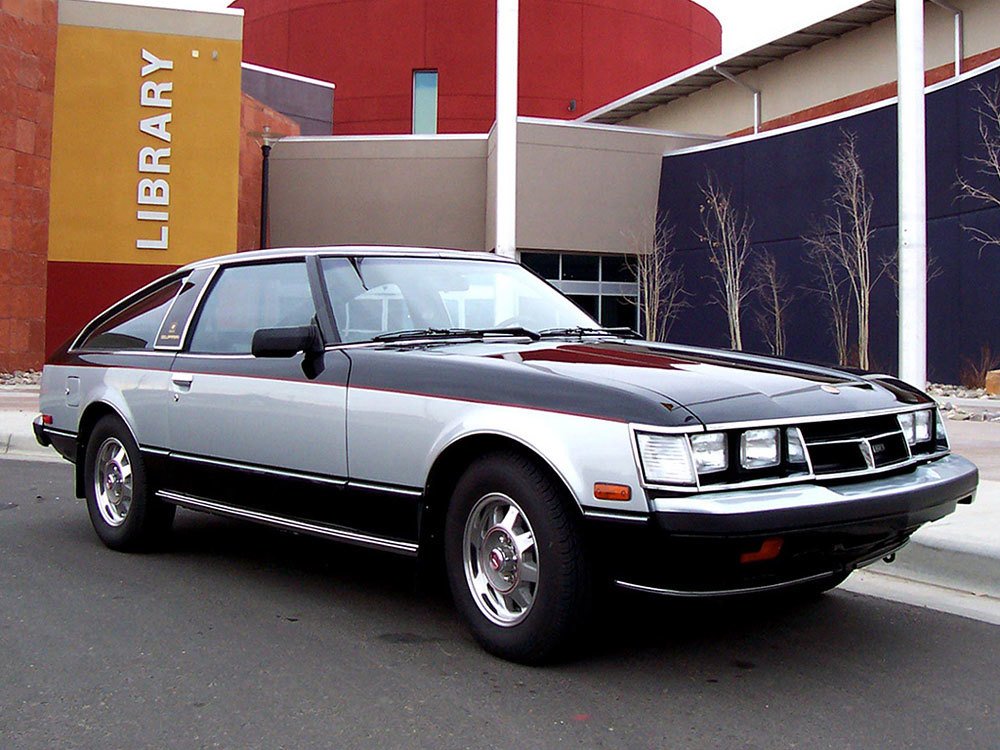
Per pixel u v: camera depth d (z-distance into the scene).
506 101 12.68
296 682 3.78
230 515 5.08
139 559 5.70
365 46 40.16
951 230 21.31
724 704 3.58
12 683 3.78
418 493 4.12
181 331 5.49
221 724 3.40
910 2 12.43
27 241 24.30
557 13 40.00
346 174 30.16
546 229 28.03
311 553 5.86
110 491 5.90
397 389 4.22
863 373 4.46
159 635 4.34
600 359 4.20
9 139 23.78
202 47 25.41
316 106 37.97
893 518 3.74
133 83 25.08
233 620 4.55
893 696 3.69
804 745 3.25
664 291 28.48
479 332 4.81
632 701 3.60
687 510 3.37
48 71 24.55
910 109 12.41
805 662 4.05
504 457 3.85
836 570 3.90
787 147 25.52
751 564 3.47
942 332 21.62
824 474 3.70
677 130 35.19
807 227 25.02
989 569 5.12
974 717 3.50
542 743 3.24
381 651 4.12
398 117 39.88
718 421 3.52
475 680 3.79
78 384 6.08
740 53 29.22
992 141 20.11
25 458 10.10
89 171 24.91
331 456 4.46
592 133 28.28
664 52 42.34
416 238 30.12
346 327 4.70
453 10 39.53
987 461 8.85
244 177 28.62
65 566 5.52
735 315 26.19
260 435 4.79
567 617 3.69
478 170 29.97
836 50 27.86
